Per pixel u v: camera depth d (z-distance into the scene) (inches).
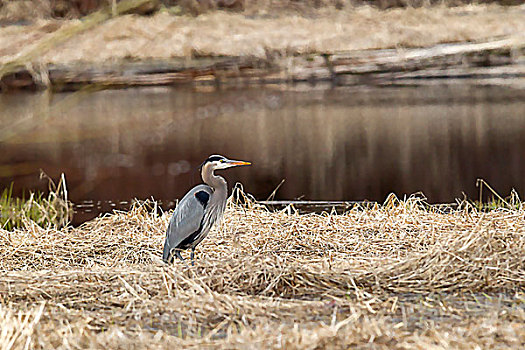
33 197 568.1
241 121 1051.3
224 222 437.7
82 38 1113.4
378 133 944.9
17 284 321.7
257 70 1318.9
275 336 248.2
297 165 775.7
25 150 847.1
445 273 319.0
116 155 824.3
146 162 792.9
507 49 1322.6
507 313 272.4
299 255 381.7
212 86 1290.6
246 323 268.5
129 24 1144.2
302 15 1387.8
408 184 674.2
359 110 1120.2
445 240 353.4
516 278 312.5
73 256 401.4
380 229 423.2
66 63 1112.8
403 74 1341.0
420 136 916.6
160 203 602.5
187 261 384.5
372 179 697.6
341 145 878.4
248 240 406.3
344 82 1341.0
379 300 292.2
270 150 859.4
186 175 726.5
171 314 284.7
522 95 1194.0
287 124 1023.0
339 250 389.7
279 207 577.6
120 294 311.6
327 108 1143.0
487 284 309.6
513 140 866.8
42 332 255.8
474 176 700.7
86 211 573.6
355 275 324.2
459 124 981.2
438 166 751.1
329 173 732.7
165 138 934.4
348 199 613.9
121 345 246.7
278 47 1338.6
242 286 319.0
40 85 1003.9
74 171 737.6
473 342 242.7
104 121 967.0
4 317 267.0
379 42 1359.5
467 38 1359.5
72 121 967.0
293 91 1301.7
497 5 1445.6
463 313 278.8
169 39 1227.2
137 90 1222.3
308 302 292.8
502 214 411.2
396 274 327.0
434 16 1411.2
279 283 319.0
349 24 1398.9
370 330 251.0
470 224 405.1
